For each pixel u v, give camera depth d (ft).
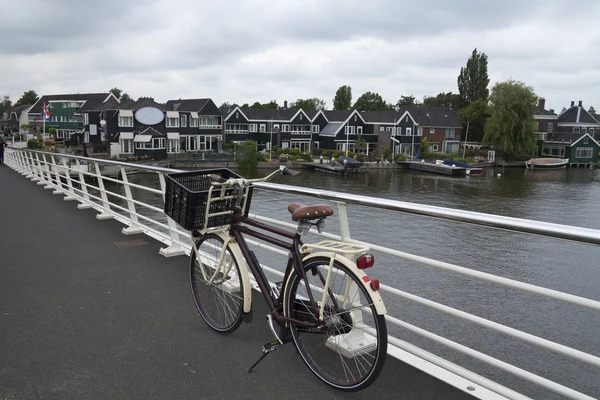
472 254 56.44
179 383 8.99
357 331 9.82
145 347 10.45
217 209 10.41
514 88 207.21
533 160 212.84
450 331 30.09
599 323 33.40
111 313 12.38
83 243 20.06
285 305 9.09
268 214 66.74
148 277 15.39
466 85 303.89
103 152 183.52
